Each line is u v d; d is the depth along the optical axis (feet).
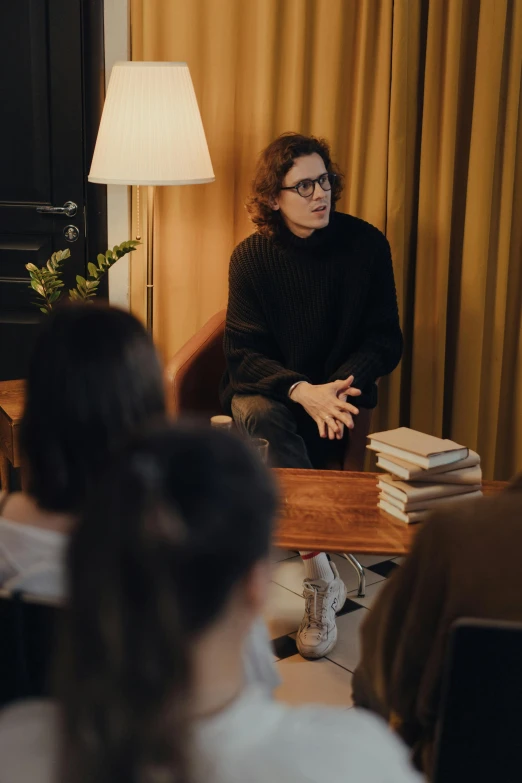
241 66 10.74
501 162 10.91
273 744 2.07
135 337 3.17
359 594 9.09
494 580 3.59
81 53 11.15
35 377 3.11
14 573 3.29
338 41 10.48
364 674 4.13
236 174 11.03
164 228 11.21
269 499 1.97
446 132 10.65
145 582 1.75
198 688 1.98
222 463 1.91
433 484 6.73
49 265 9.98
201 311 11.43
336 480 7.49
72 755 1.79
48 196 11.59
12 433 8.73
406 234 11.16
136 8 10.85
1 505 3.36
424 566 3.76
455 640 3.48
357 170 10.87
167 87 9.74
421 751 4.05
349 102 10.80
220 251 11.24
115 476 1.87
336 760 2.08
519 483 3.85
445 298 11.09
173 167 9.82
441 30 10.50
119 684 1.72
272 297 9.66
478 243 10.91
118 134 9.81
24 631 3.34
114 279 11.71
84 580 1.78
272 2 10.36
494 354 11.34
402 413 11.73
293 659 7.95
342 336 9.62
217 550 1.82
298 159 9.26
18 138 11.43
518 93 10.72
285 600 8.93
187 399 9.78
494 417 11.51
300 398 8.95
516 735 3.67
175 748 1.77
